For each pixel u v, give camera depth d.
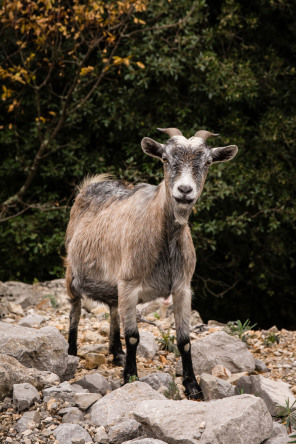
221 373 4.74
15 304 7.40
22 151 10.97
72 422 3.81
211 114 10.67
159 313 7.01
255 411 3.47
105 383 4.39
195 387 4.45
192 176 4.01
